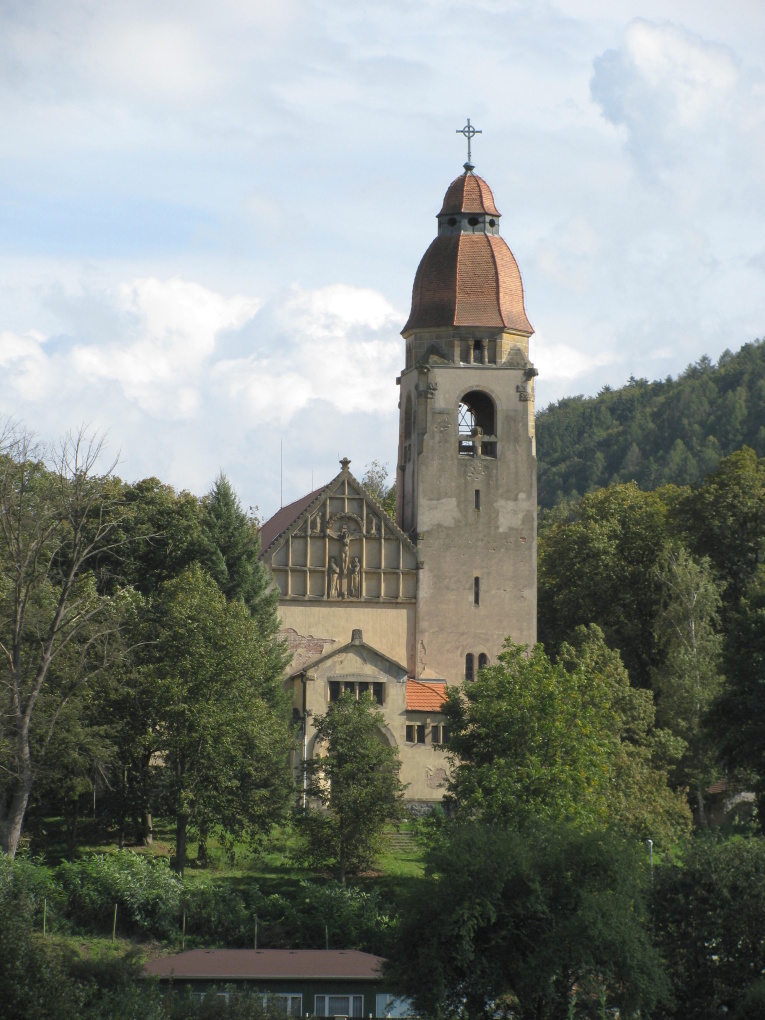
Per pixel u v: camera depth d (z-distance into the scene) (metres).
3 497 75.75
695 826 94.94
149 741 77.25
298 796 83.44
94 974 49.66
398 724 90.31
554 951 52.78
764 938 56.41
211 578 82.94
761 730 75.00
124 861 70.81
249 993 52.44
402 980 53.97
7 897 59.06
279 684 86.25
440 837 63.75
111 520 89.69
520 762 70.38
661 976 53.19
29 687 74.88
